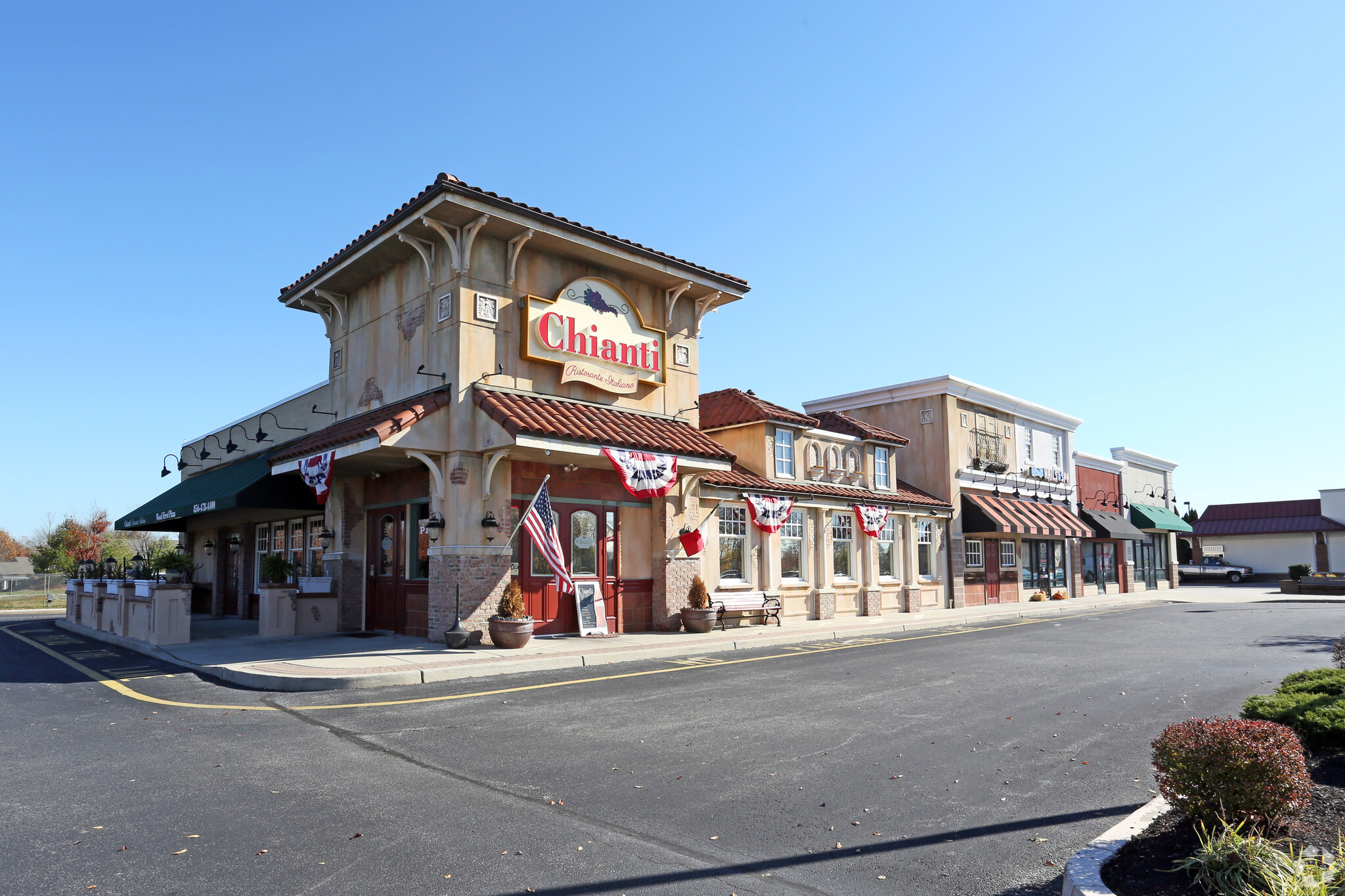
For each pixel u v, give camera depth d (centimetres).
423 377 1655
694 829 589
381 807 626
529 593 1669
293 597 1747
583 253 1744
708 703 1039
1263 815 509
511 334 1653
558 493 1730
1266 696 1027
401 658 1339
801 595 2277
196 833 570
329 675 1161
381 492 1838
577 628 1741
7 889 478
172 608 1608
